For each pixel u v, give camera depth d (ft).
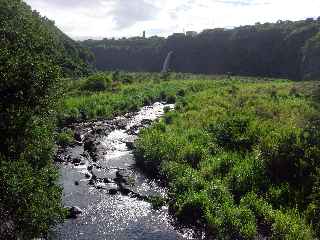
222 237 53.01
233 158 74.79
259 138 82.17
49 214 49.88
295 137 72.54
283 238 51.39
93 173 77.77
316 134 74.54
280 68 440.86
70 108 125.70
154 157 79.66
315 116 105.19
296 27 469.57
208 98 149.59
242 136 84.53
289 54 436.76
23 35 75.92
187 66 538.88
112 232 55.77
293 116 105.19
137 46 629.10
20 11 130.62
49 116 67.82
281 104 124.26
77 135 102.22
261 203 59.16
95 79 191.93
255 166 69.92
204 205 59.16
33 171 53.01
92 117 128.16
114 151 93.30
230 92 162.09
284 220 53.72
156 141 87.35
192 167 76.18
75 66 252.62
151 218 60.34
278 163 68.39
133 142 97.71
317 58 359.87
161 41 617.62
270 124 92.73
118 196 68.13
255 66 469.98
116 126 118.62
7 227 46.75
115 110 140.77
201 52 536.42
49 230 53.36
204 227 56.39
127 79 238.68
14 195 46.24
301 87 165.99
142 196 67.56
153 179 75.31
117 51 624.18
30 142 56.65
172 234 55.62
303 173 66.08
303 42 426.10
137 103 155.84
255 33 495.82
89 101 143.84
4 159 50.39
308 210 56.54
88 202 64.95
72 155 88.02
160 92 181.78
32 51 73.36
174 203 63.16
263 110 113.91
